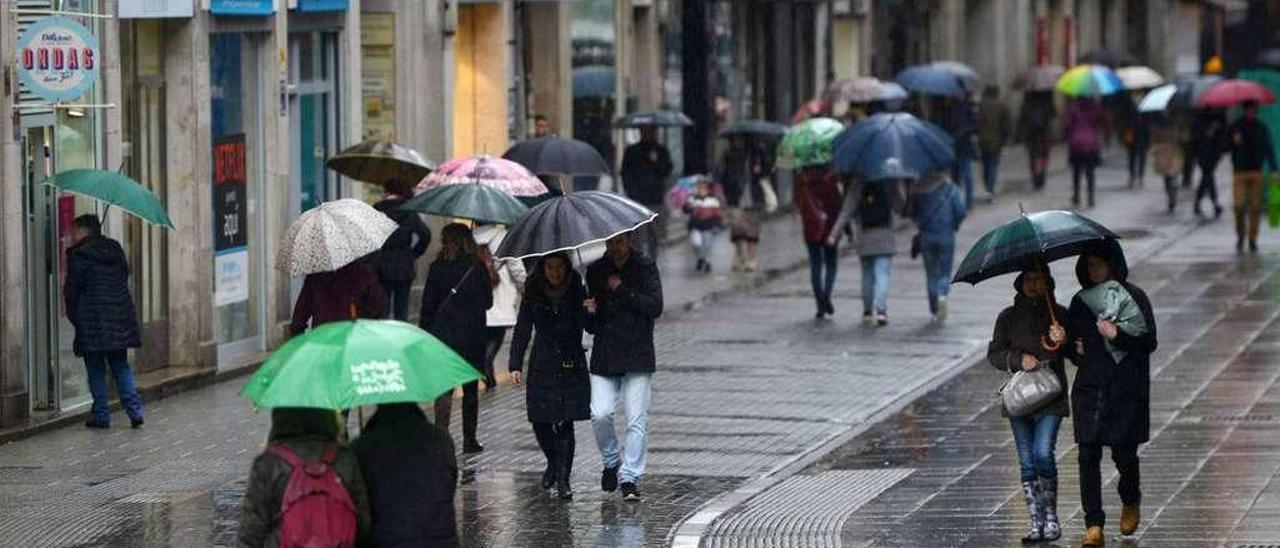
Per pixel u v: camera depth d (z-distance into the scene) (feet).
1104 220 250.37
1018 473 108.17
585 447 117.08
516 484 106.32
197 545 92.43
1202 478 104.12
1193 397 131.34
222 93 146.61
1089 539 88.07
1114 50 401.90
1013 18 385.50
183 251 141.49
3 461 113.91
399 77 173.47
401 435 63.10
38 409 126.21
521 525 96.37
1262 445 113.60
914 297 184.96
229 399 135.23
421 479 62.75
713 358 151.23
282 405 60.13
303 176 161.48
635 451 101.50
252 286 151.74
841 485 105.81
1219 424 120.98
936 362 149.38
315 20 159.84
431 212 113.09
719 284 194.49
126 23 136.36
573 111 219.82
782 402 132.77
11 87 120.16
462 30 196.24
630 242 101.30
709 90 257.96
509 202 114.62
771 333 163.94
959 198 170.60
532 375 100.99
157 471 110.73
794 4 289.74
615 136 230.27
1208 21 473.67
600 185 209.36
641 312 100.68
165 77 141.28
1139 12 468.34
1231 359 147.43
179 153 141.38
